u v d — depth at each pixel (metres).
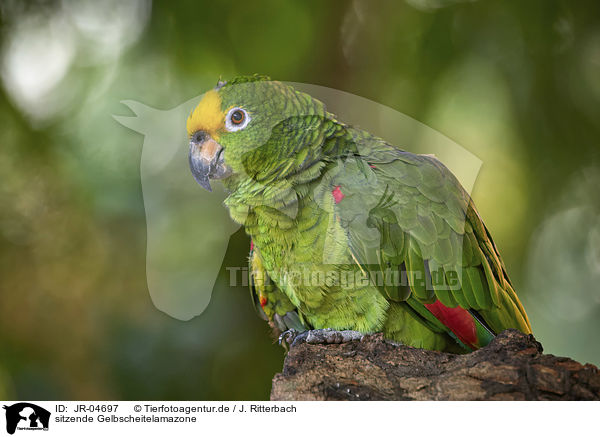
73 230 6.29
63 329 6.34
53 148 6.20
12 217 6.27
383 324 4.34
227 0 6.55
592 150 6.72
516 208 6.66
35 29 6.39
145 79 6.18
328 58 6.67
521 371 3.07
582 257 7.35
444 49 6.73
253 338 6.10
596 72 6.75
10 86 6.28
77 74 6.34
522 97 6.73
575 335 7.69
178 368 6.21
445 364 3.40
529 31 6.67
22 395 6.21
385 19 6.79
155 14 6.43
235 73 6.38
